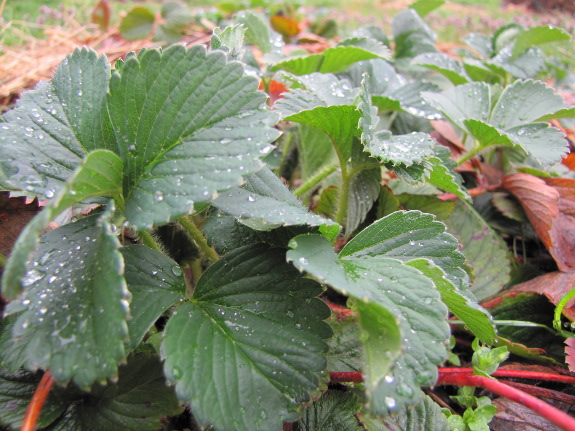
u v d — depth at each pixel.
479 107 0.27
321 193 0.25
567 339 0.20
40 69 0.33
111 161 0.14
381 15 0.80
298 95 0.21
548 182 0.27
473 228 0.26
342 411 0.17
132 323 0.14
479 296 0.24
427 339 0.14
